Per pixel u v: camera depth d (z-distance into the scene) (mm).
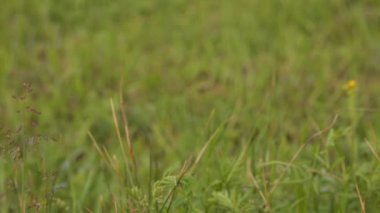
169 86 7371
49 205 3877
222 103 6688
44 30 9055
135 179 4188
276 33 8719
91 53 8094
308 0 9289
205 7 9641
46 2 9750
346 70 7590
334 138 4125
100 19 9492
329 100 6742
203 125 5801
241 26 8922
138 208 3637
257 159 4719
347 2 9336
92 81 7484
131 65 7852
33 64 7984
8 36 8711
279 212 4246
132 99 7074
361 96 6887
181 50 8344
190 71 7621
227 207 3953
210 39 8648
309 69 7562
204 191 4047
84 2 9875
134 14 9711
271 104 5984
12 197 4555
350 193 4215
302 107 6441
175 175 3742
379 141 5066
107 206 4715
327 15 9023
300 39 8305
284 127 5875
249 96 6691
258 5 9438
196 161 3945
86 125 6176
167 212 3549
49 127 6391
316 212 4211
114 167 4195
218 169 4406
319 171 4160
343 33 8594
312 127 5949
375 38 8430
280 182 4180
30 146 3865
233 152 5551
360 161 4906
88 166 5410
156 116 6617
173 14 9602
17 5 9641
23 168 4215
